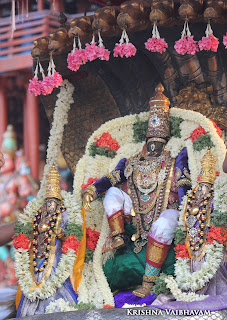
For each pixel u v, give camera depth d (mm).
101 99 7051
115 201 5992
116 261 5992
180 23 5570
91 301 5691
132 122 6578
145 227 5965
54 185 5832
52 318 4789
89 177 6461
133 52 5453
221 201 5211
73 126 7059
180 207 5574
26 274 5484
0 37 13469
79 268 5762
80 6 11852
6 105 13977
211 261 5055
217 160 5734
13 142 13977
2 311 6086
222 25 5578
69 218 5730
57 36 6059
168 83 6566
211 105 6402
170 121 6277
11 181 13664
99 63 6781
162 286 5293
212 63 6137
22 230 5684
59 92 6918
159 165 6121
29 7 12711
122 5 5605
